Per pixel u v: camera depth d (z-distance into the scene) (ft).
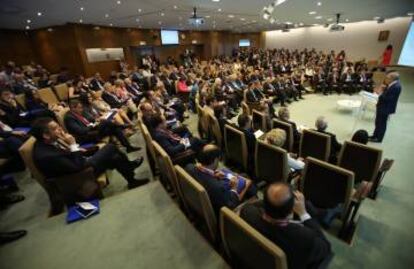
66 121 11.31
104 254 5.57
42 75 28.89
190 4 22.68
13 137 10.68
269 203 3.59
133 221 6.57
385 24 44.45
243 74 28.68
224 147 11.32
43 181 7.23
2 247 5.92
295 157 9.66
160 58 49.75
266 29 59.52
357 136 9.21
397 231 6.83
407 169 10.32
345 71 27.99
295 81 26.48
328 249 4.17
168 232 6.11
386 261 5.84
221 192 5.39
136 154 12.53
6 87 19.56
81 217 6.78
